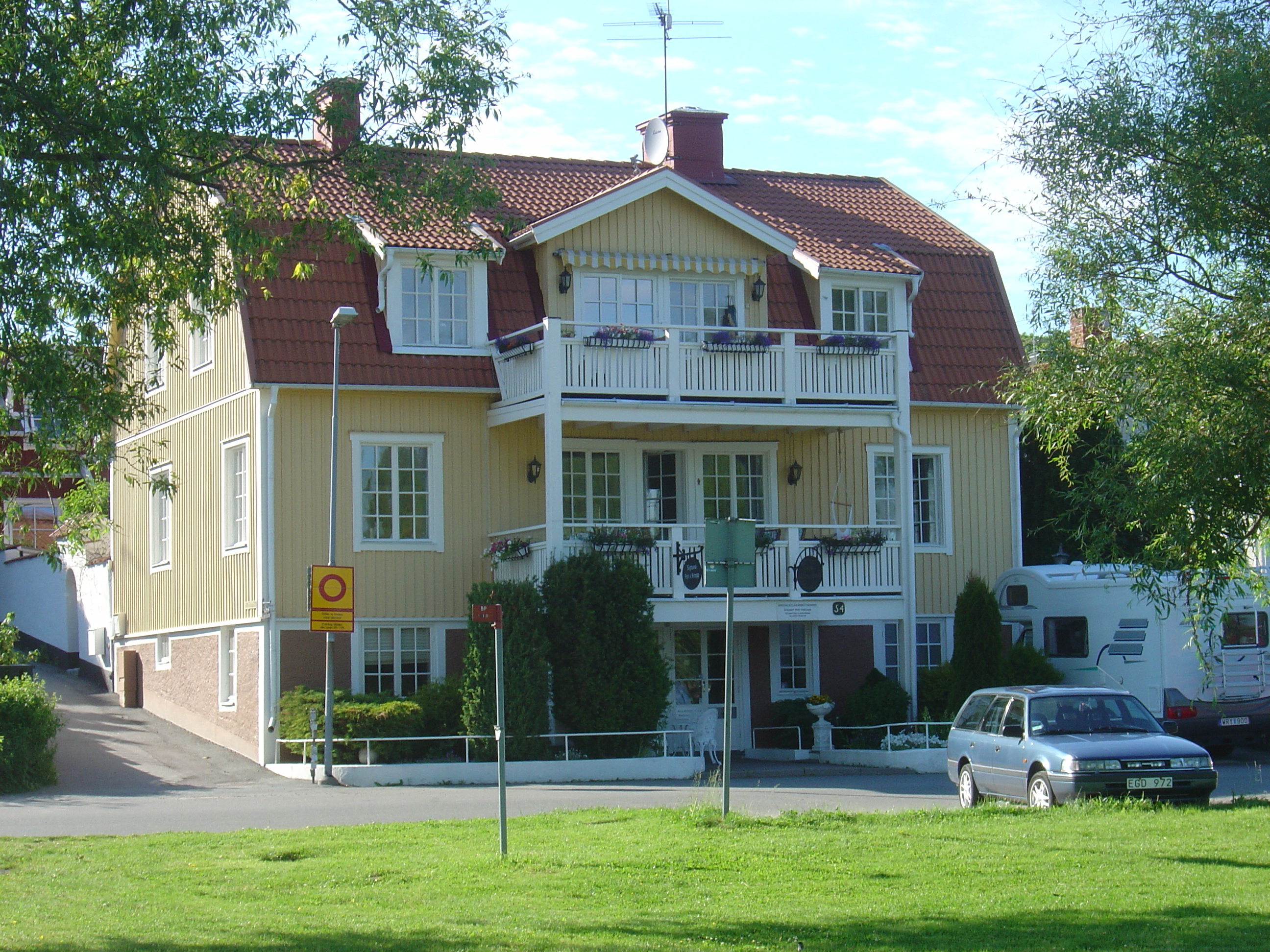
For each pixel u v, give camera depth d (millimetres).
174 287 15188
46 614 37000
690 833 14742
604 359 25469
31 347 13938
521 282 27172
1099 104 14289
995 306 30891
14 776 21359
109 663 32594
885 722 26891
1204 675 24969
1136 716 18016
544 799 19812
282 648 24922
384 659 25797
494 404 26547
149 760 24719
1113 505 14500
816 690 28469
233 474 26562
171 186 14742
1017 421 16359
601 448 27547
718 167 32000
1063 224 14758
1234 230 13969
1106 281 14555
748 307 28328
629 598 24453
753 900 11531
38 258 13531
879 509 29453
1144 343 14031
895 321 29031
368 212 25891
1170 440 13289
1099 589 27031
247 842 14742
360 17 14938
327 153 15422
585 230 27172
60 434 15000
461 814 17969
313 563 25312
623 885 12109
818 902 11422
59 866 13383
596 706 24000
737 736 27875
